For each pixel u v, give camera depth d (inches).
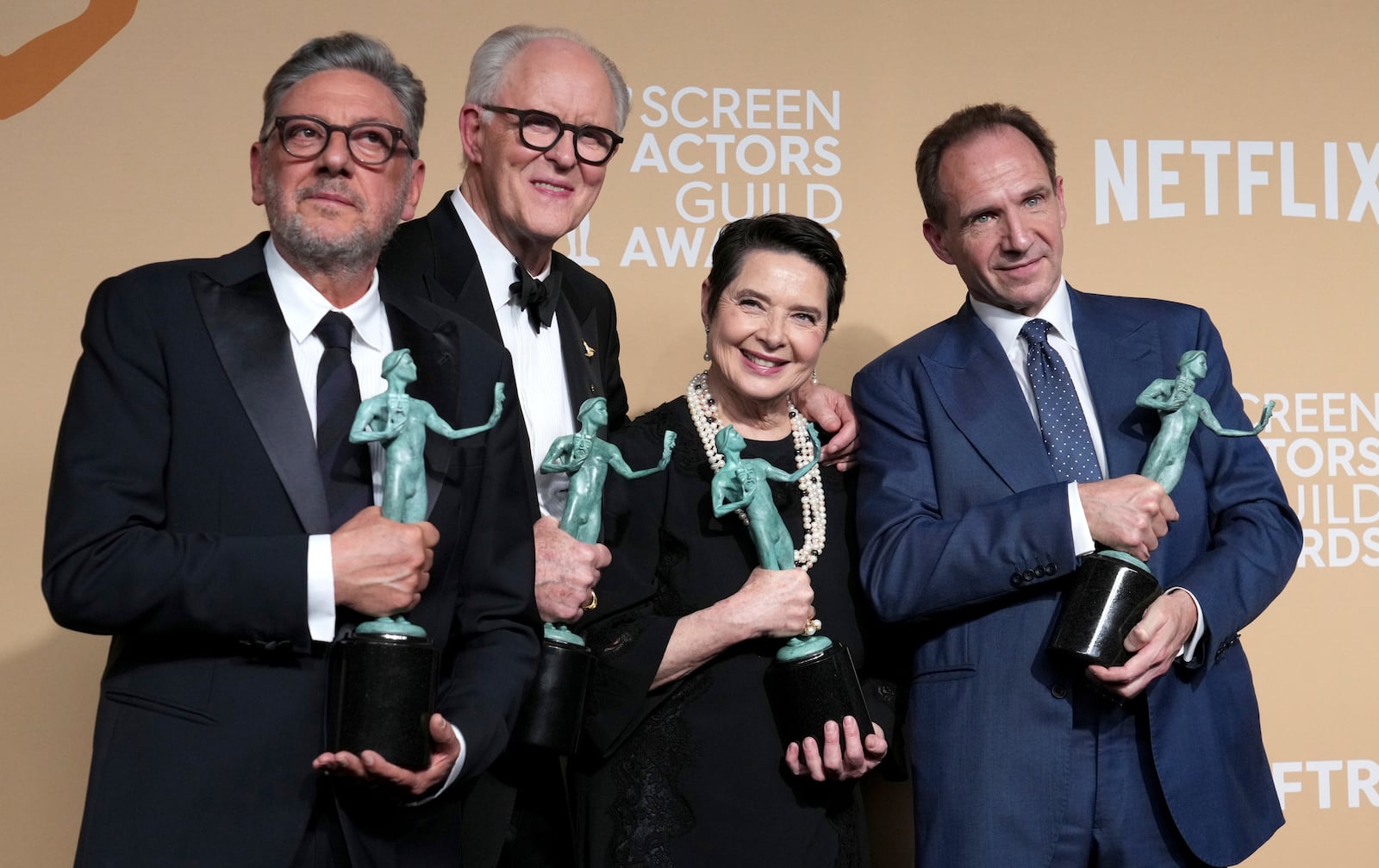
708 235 125.7
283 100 76.2
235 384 70.9
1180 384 87.7
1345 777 127.0
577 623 91.5
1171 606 85.4
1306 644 127.6
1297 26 132.1
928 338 100.7
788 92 127.0
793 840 87.7
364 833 70.8
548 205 94.0
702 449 94.9
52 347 117.6
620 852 87.7
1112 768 87.4
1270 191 131.0
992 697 89.3
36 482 116.8
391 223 76.7
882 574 91.3
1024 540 86.7
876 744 87.0
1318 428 129.7
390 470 71.7
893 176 127.8
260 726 68.9
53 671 116.7
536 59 94.4
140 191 119.3
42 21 118.6
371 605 68.9
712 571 92.0
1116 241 129.3
